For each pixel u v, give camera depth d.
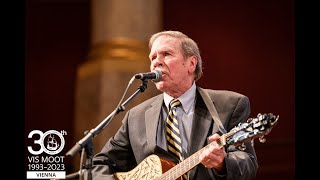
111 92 5.77
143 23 5.90
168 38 3.70
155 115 3.74
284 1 6.70
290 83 6.65
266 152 6.32
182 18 6.85
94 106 5.90
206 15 6.85
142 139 3.72
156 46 3.69
